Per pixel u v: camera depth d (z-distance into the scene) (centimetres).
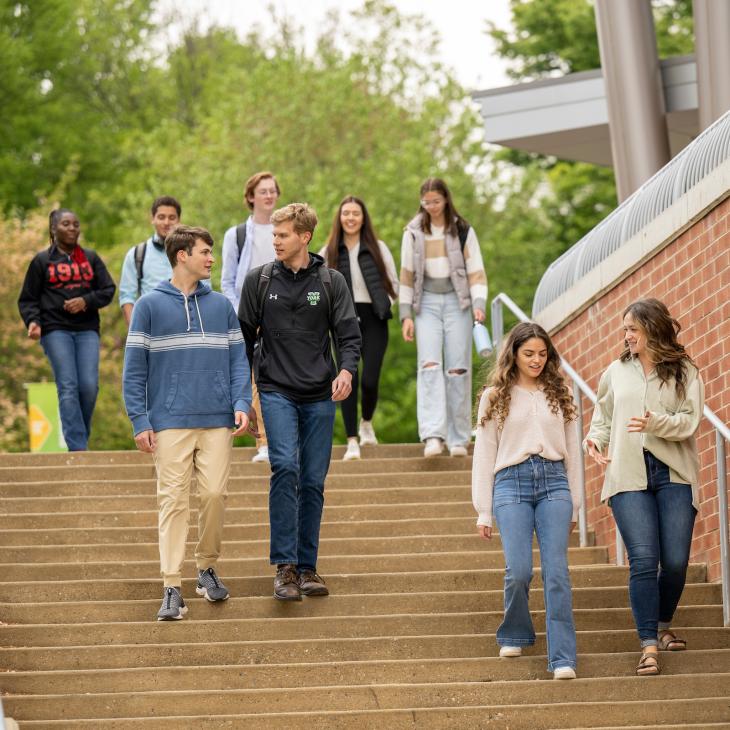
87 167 6962
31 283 2020
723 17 2414
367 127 5859
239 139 5809
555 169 6184
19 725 1191
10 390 5003
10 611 1426
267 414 1441
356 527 1706
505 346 1337
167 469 1408
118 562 1587
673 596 1331
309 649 1360
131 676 1298
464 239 1959
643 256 1667
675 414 1314
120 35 7594
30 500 1773
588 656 1321
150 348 1425
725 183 1456
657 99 2625
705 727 1201
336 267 1970
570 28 6100
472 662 1316
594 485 1775
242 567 1574
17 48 6669
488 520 1327
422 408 1947
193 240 1434
